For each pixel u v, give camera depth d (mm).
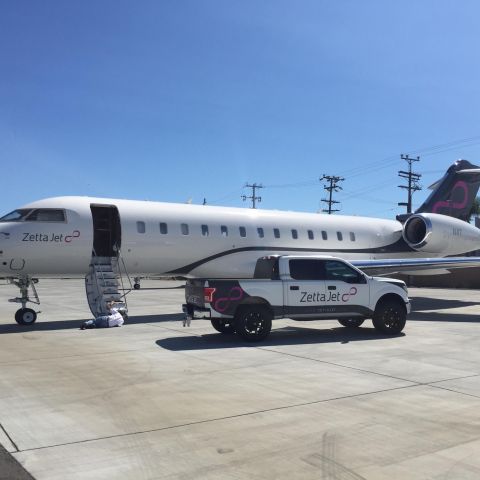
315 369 8844
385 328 12766
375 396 7090
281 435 5527
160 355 10141
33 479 4426
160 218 16688
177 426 5820
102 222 16453
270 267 12453
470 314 17906
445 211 23250
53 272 15398
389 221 22516
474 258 18406
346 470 4637
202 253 17219
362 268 16969
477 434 5586
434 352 10492
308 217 20109
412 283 40281
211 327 14445
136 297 27312
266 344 11461
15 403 6762
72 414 6273
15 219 14836
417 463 4797
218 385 7703
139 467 4684
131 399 6941
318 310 12102
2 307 21797
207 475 4516
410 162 60781
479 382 7918
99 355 10148
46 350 10734
